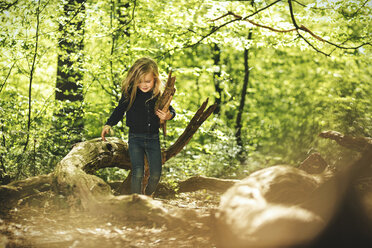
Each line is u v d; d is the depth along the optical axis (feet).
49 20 27.78
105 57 31.55
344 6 27.86
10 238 10.57
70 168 15.67
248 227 7.76
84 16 30.76
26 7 25.99
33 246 10.09
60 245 10.21
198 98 61.05
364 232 8.68
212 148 34.73
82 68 30.19
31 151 22.61
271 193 9.65
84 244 10.32
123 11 34.65
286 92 64.90
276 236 7.49
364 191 10.88
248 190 9.23
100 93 41.19
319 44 29.68
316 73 61.16
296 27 22.31
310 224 7.72
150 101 15.87
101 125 33.40
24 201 14.30
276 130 46.57
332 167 15.83
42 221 12.26
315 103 43.21
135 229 11.60
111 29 32.09
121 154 19.43
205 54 59.82
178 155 33.96
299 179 10.12
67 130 26.27
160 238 10.75
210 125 35.35
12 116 24.52
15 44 25.66
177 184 23.38
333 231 8.38
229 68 61.21
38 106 27.50
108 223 12.17
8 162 21.66
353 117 30.25
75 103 27.86
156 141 16.16
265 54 62.23
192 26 31.94
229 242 8.16
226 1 30.58
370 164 9.84
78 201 13.84
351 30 30.83
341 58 45.70
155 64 15.76
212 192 22.75
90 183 14.48
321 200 9.06
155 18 32.32
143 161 15.94
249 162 35.06
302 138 38.14
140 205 12.62
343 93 38.78
